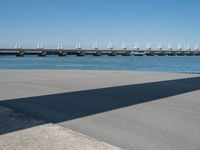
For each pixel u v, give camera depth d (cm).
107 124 777
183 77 2222
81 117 857
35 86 1584
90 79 2012
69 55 13538
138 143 624
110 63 7662
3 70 2955
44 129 711
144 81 1888
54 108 985
